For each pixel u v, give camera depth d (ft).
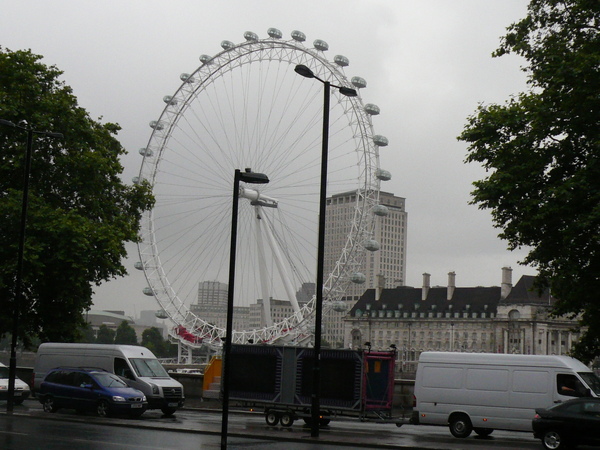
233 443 105.50
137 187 224.12
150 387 149.38
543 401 121.29
